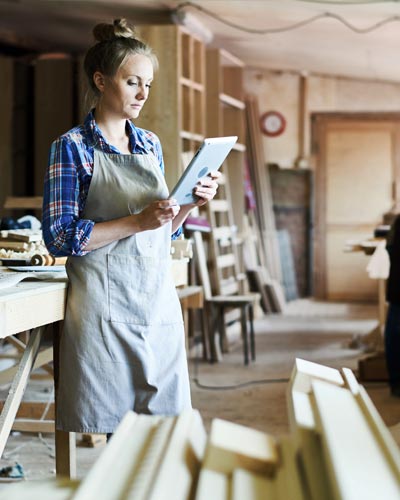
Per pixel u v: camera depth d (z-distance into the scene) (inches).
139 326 105.7
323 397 45.8
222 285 312.8
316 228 482.9
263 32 343.9
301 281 485.1
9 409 105.7
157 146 113.2
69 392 105.7
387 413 211.6
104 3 310.5
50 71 365.4
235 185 385.1
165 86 289.4
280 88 478.3
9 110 359.3
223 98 349.1
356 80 474.0
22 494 41.8
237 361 290.4
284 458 41.6
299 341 332.5
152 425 48.9
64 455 118.6
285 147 479.8
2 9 333.7
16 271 125.0
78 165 103.6
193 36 315.9
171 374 108.9
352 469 36.0
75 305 105.6
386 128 474.6
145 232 106.3
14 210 359.9
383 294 299.4
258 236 462.6
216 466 41.6
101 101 106.6
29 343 111.0
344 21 309.9
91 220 104.6
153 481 39.2
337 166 480.1
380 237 299.1
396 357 231.8
